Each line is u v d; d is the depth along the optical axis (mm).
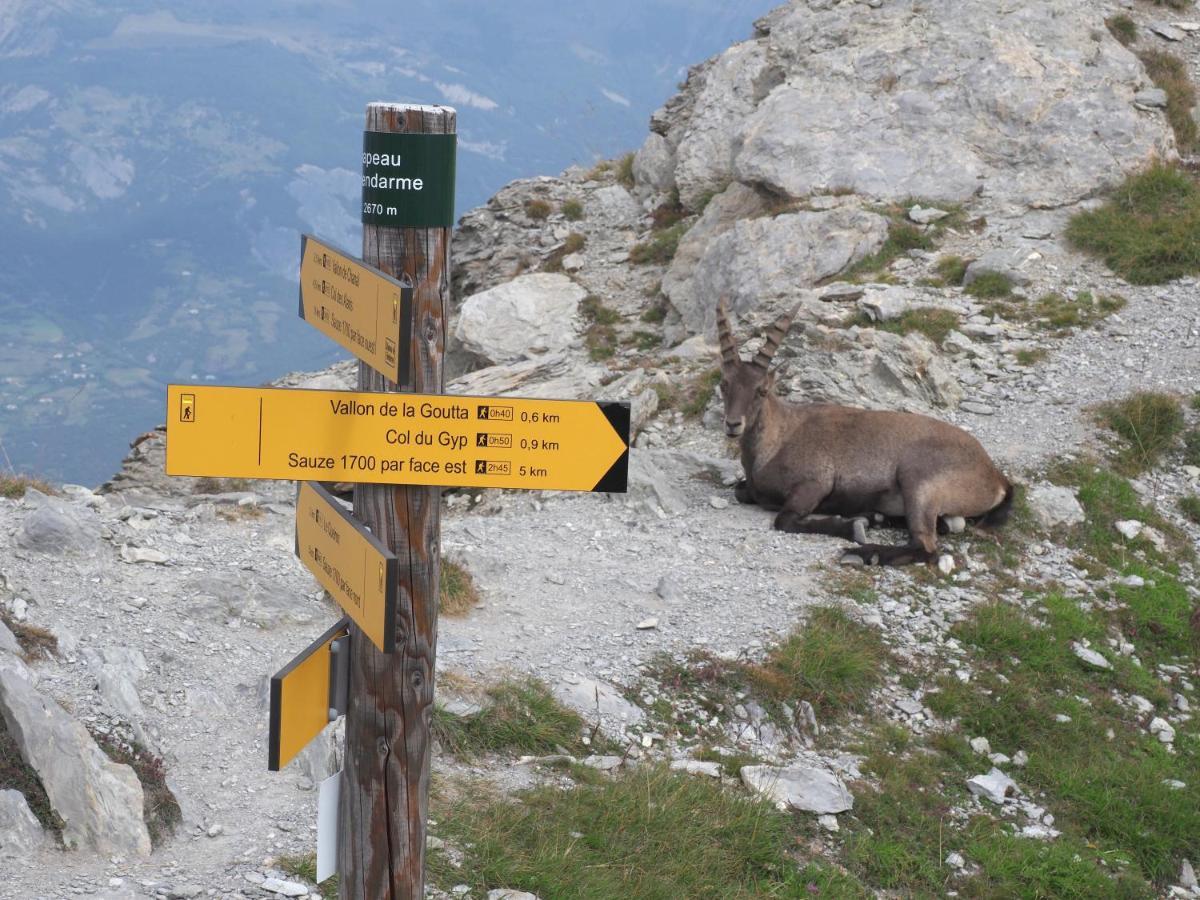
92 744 4602
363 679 3549
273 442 3455
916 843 5258
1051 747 6133
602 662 6074
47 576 5891
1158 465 9047
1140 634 7223
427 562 3535
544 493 8578
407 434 3459
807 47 15375
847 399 9547
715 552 7508
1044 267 11883
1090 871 5227
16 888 4250
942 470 7543
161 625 5629
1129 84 14117
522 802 4867
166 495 9664
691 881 4711
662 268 14586
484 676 5707
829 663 6246
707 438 9594
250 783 4801
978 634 6773
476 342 13656
